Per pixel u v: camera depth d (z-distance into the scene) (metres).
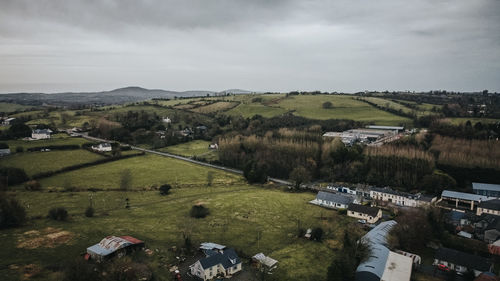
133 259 72.81
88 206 109.94
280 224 98.94
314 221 101.50
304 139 192.25
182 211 108.44
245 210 110.44
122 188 131.88
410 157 151.12
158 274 67.69
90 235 84.56
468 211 112.94
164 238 85.81
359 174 151.50
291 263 74.69
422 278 68.69
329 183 153.50
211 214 106.31
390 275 66.12
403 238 83.44
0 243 76.94
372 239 81.50
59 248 75.94
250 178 152.38
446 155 151.88
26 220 92.56
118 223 95.06
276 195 130.38
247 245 84.06
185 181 148.38
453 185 134.88
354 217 105.12
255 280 67.69
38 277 62.88
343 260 67.75
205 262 68.06
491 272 67.81
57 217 94.81
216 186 143.88
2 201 89.88
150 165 174.62
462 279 68.81
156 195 126.75
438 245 84.44
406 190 136.62
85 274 58.56
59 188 128.00
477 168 140.88
